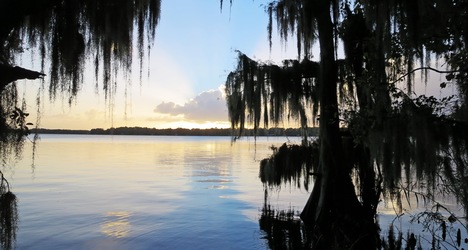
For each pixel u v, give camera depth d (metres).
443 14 5.25
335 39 10.47
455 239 8.78
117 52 6.18
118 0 5.51
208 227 12.59
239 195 20.67
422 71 6.90
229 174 34.25
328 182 10.17
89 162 46.69
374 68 6.95
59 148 84.94
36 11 4.51
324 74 10.55
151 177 30.83
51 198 18.89
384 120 6.63
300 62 11.87
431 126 5.98
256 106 12.00
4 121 4.58
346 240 9.30
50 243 10.52
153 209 16.19
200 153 74.75
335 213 9.79
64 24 5.00
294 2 11.55
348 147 10.41
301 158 12.09
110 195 20.34
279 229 12.09
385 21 6.73
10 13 4.15
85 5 5.26
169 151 82.50
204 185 25.66
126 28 5.71
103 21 5.41
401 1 6.29
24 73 4.18
